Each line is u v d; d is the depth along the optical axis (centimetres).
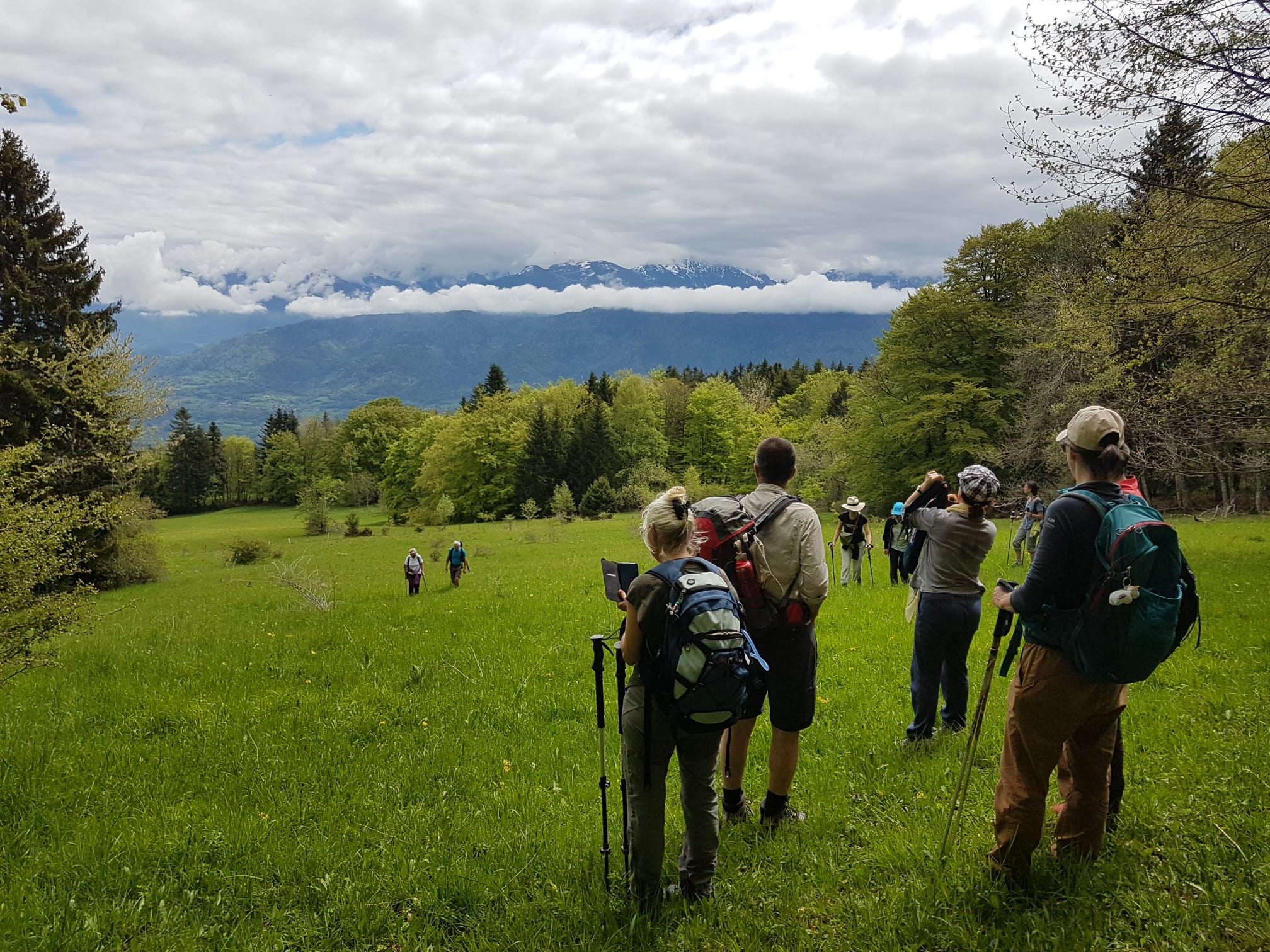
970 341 4381
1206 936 312
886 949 332
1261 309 1107
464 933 392
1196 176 1047
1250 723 576
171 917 414
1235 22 893
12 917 407
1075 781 373
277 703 897
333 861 473
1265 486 3528
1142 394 1496
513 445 8288
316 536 6281
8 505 796
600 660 404
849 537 1611
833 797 520
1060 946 316
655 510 388
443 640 1265
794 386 12600
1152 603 303
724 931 362
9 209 3216
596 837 483
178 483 12000
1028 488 1820
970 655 926
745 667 351
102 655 1286
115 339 2777
